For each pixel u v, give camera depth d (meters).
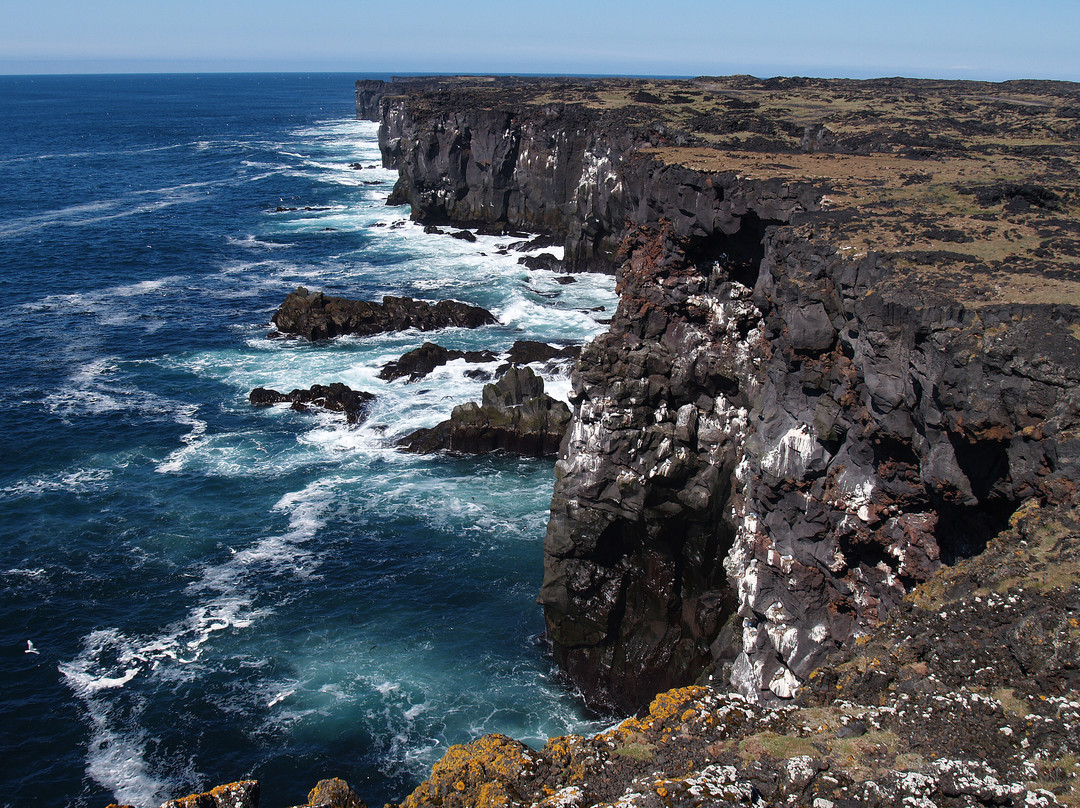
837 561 26.95
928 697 16.73
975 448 21.42
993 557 19.81
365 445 57.75
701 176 35.75
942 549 24.12
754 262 36.09
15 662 37.81
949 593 20.20
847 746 16.02
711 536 37.03
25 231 114.88
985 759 14.91
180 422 60.91
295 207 137.00
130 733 34.16
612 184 84.38
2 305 85.31
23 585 42.91
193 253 107.38
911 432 23.41
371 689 36.72
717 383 36.69
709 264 37.34
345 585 43.50
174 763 32.78
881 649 19.67
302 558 45.62
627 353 37.59
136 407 63.09
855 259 26.14
